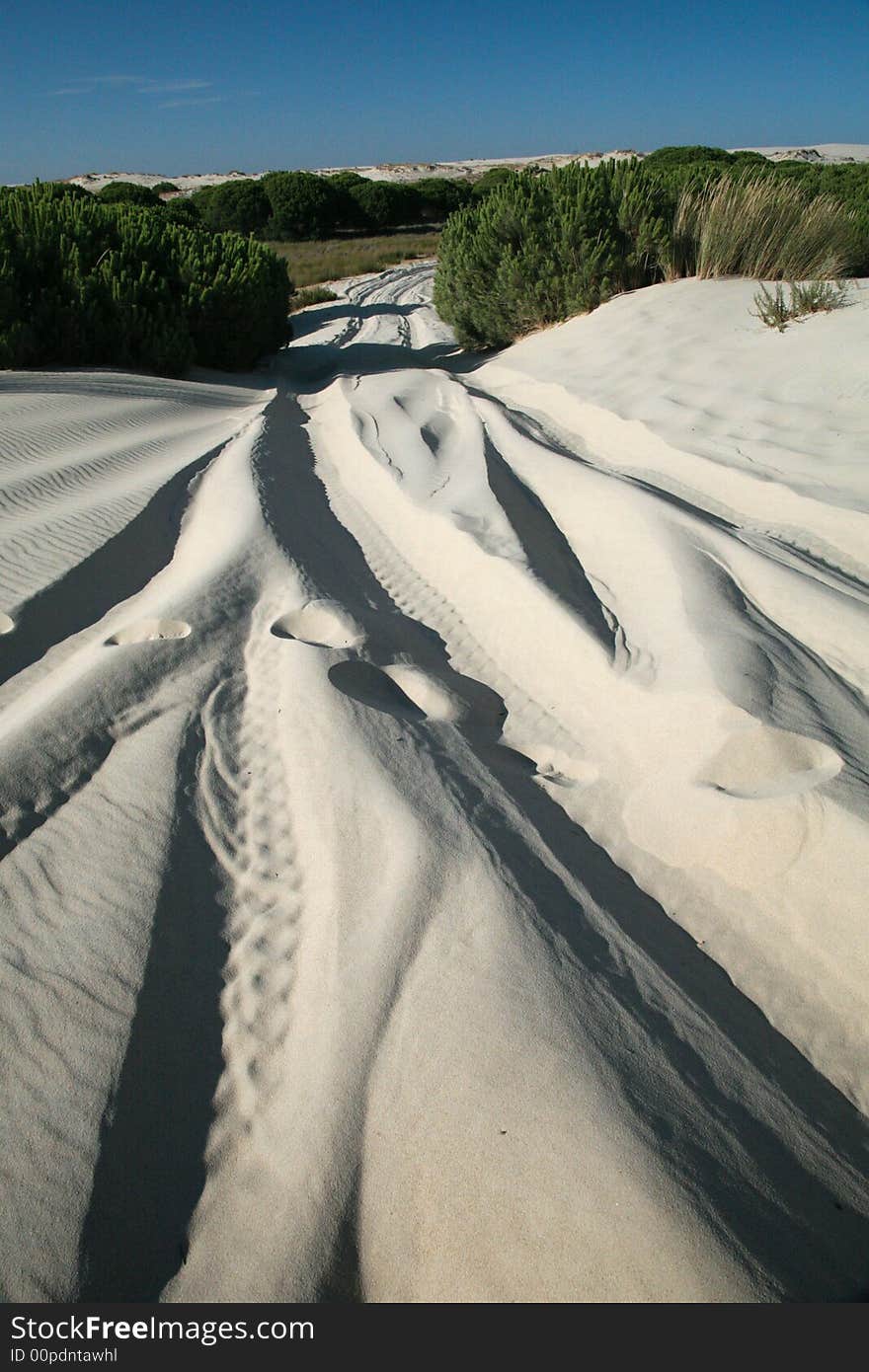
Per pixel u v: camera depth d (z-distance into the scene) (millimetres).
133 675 4516
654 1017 2699
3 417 9711
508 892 3109
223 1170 2350
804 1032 2730
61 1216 2182
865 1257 2104
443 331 19609
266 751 4062
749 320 10992
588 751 4168
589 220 14516
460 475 7738
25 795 3611
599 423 9266
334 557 6418
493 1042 2531
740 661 4293
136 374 13867
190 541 6750
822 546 5961
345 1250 2146
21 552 6270
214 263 16250
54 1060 2562
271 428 9898
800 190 14141
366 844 3375
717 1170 2219
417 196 50219
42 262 14258
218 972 2922
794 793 3328
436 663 5086
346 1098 2439
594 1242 2053
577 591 5602
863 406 7832
